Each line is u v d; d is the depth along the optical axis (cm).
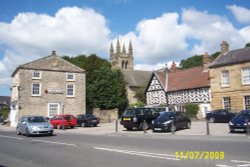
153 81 5034
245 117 2059
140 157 1113
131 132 2480
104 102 5156
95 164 1000
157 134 2177
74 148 1453
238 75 3562
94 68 5656
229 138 1709
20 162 1102
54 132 2814
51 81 4259
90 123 3459
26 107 4034
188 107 4056
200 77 4341
